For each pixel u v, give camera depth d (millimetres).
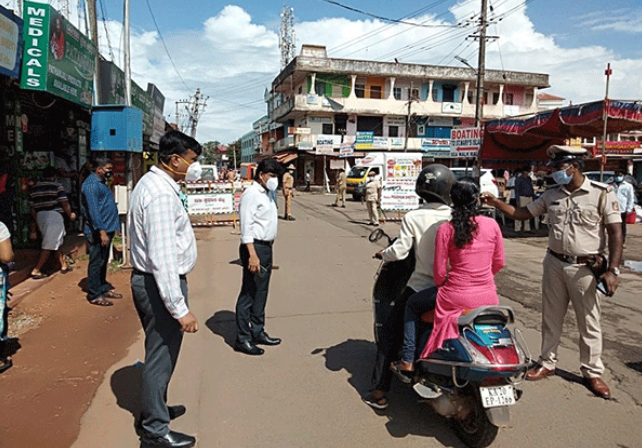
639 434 3404
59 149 10344
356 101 40781
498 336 3018
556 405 3807
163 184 2986
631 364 4637
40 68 6750
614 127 13539
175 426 3438
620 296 7094
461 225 3096
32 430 3297
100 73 10133
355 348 4898
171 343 3168
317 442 3262
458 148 16688
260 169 4605
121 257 8305
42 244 6891
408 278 3793
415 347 3361
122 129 7332
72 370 4227
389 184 15289
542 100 55281
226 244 11203
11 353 4559
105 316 5605
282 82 44938
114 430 3330
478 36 20438
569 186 3994
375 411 3678
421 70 41562
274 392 3953
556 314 4234
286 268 8570
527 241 12406
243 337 4727
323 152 39406
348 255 9898
